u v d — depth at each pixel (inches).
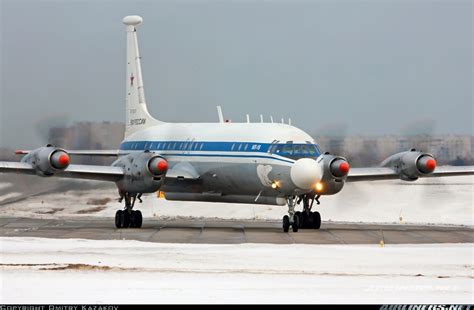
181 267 2667.3
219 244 3275.1
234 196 4306.1
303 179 3772.1
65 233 3740.2
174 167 4500.5
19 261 2758.4
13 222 4471.0
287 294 2263.8
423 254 2987.2
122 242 3312.0
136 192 4082.2
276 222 4675.2
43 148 3944.4
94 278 2469.2
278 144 3954.2
